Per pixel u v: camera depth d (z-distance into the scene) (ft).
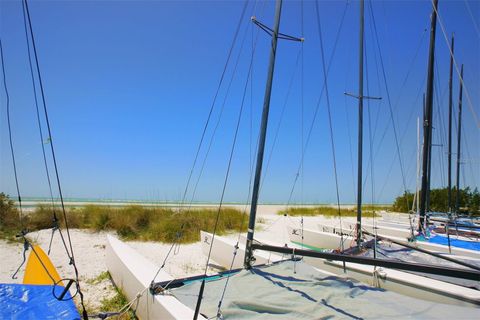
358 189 17.63
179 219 30.17
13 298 6.95
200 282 10.28
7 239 23.20
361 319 7.70
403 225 33.76
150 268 12.56
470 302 10.46
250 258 11.82
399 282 12.39
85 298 13.47
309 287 9.73
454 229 27.20
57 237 25.36
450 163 41.91
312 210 62.75
